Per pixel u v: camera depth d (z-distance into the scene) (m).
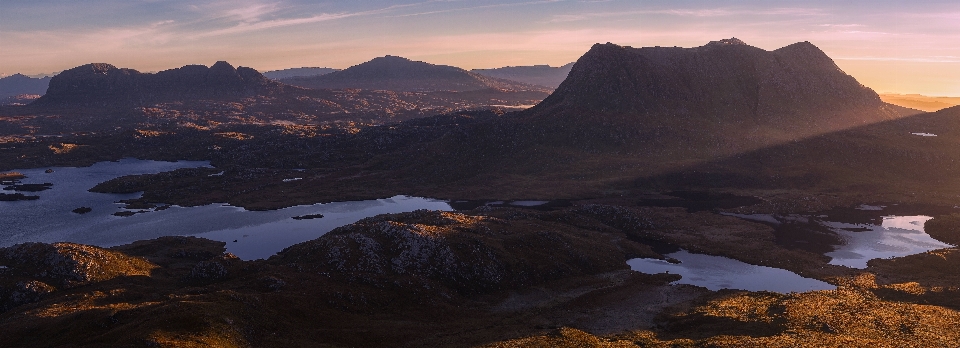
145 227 193.75
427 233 136.50
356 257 128.62
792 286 130.00
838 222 186.38
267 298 102.25
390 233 137.88
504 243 143.50
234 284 117.88
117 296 113.88
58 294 117.19
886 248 158.12
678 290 125.62
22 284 117.69
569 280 132.62
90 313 94.00
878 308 99.88
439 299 117.19
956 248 150.88
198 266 129.12
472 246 135.50
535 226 168.88
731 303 108.56
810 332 86.56
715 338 86.44
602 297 121.50
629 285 129.25
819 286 129.62
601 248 154.25
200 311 89.00
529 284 129.25
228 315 90.88
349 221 199.00
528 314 110.88
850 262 146.38
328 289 113.00
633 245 162.00
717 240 167.62
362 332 97.94
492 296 123.12
